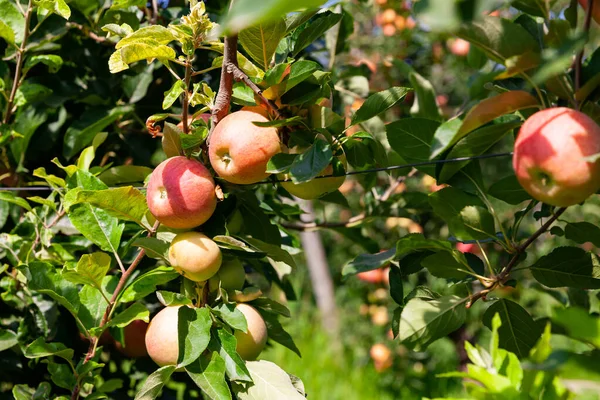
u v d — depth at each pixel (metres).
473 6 0.94
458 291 2.69
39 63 2.81
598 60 1.50
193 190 1.67
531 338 1.85
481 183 1.82
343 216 7.02
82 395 2.12
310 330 8.01
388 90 1.74
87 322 1.90
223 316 1.77
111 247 1.90
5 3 2.44
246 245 1.77
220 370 1.70
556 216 1.69
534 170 1.31
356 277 6.04
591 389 1.23
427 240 1.75
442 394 5.78
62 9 2.18
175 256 1.72
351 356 7.24
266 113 1.81
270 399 1.77
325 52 3.24
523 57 1.40
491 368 1.30
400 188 4.36
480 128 1.57
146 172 2.13
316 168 1.58
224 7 2.84
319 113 1.80
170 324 1.77
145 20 2.84
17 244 2.31
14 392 2.06
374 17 5.75
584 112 1.47
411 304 1.80
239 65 1.78
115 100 2.73
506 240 1.79
